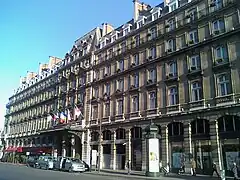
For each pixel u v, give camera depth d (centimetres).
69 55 5822
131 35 3997
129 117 3706
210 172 2616
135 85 3750
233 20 2691
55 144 5438
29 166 4588
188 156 2825
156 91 3369
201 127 2783
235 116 2502
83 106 4778
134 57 3881
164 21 3472
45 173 2850
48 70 6919
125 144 3675
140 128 3503
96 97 4519
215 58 2781
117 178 2458
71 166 3378
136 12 4169
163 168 2959
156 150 2717
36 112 6881
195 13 3086
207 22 2934
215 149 2589
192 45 3003
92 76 4753
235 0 2684
